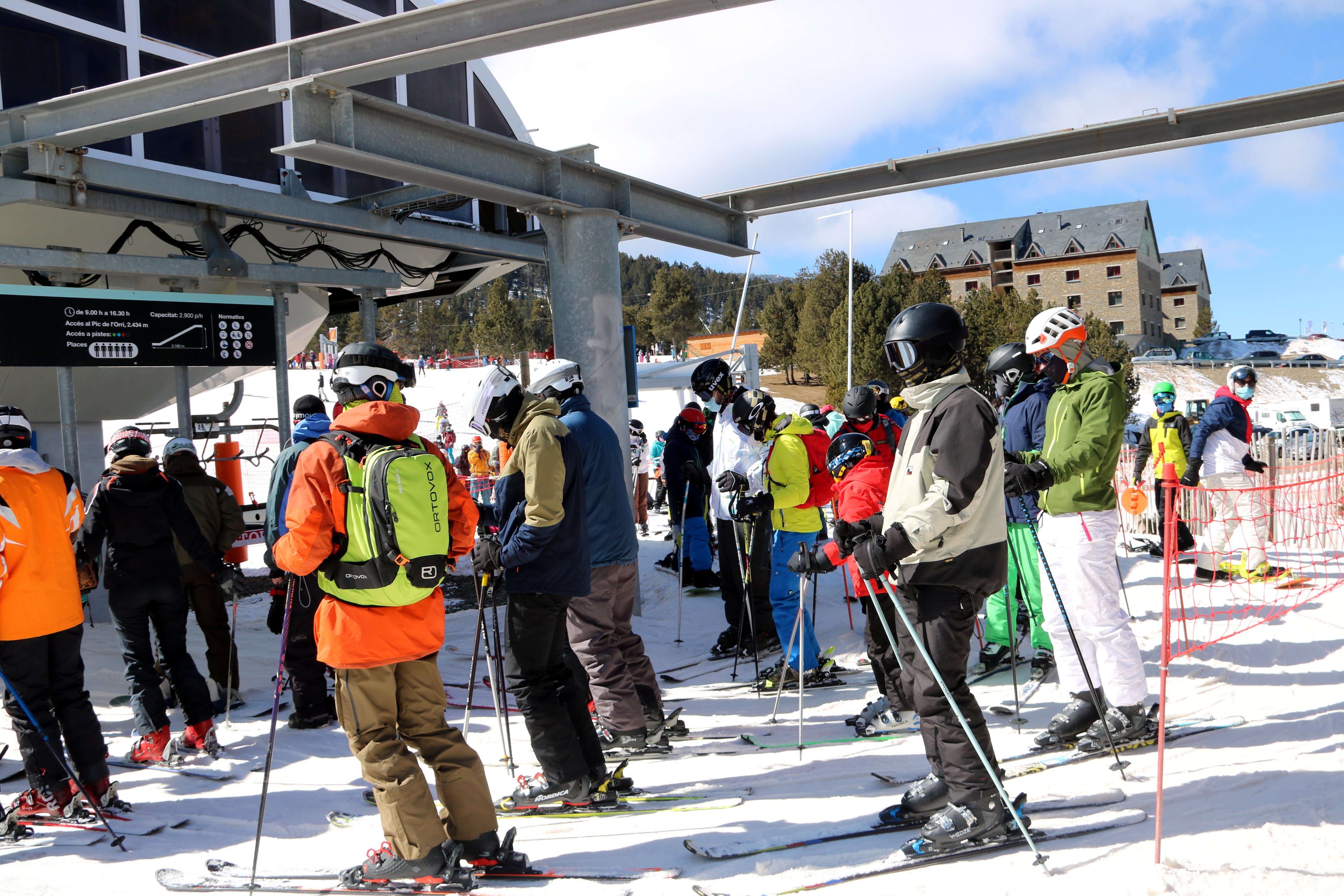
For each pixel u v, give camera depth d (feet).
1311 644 17.56
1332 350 232.12
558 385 13.99
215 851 11.46
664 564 33.83
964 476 9.06
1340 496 30.58
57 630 12.60
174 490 15.66
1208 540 24.64
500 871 9.89
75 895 10.10
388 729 9.70
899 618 10.03
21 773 14.69
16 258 21.77
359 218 27.35
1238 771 11.34
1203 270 327.26
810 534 18.42
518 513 12.05
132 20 27.37
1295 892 8.04
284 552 9.21
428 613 9.73
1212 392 185.06
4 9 24.44
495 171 22.11
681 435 26.32
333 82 17.56
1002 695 16.75
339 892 9.59
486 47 16.78
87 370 30.01
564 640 12.57
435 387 152.56
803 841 10.27
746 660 21.71
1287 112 22.48
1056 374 13.17
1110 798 10.67
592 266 24.68
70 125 20.74
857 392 15.69
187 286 29.50
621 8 15.57
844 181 28.09
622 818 11.78
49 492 12.71
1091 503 12.82
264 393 122.21
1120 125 24.00
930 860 9.34
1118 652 12.75
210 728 15.60
